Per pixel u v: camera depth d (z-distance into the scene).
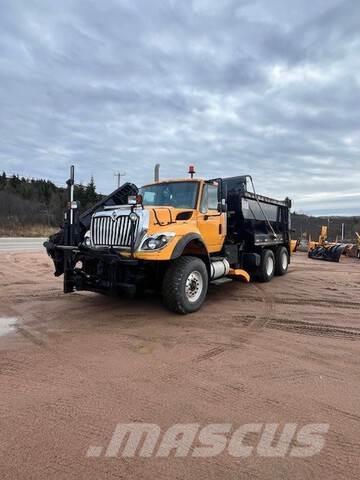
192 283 6.50
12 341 4.89
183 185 7.49
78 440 2.70
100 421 2.95
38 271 11.38
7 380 3.69
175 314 6.36
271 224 10.73
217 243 7.89
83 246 6.20
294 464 2.47
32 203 68.25
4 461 2.45
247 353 4.52
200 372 3.93
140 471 2.38
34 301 7.24
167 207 6.58
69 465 2.43
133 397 3.36
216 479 2.32
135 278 5.99
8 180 84.00
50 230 52.69
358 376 3.87
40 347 4.66
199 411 3.12
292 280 10.66
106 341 4.92
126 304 7.04
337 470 2.41
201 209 7.32
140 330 5.42
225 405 3.23
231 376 3.84
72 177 6.84
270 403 3.27
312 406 3.23
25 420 2.96
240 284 9.87
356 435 2.80
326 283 10.05
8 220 56.16
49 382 3.65
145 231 5.95
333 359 4.35
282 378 3.80
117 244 6.21
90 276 6.29
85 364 4.12
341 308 6.96
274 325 5.76
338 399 3.36
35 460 2.47
